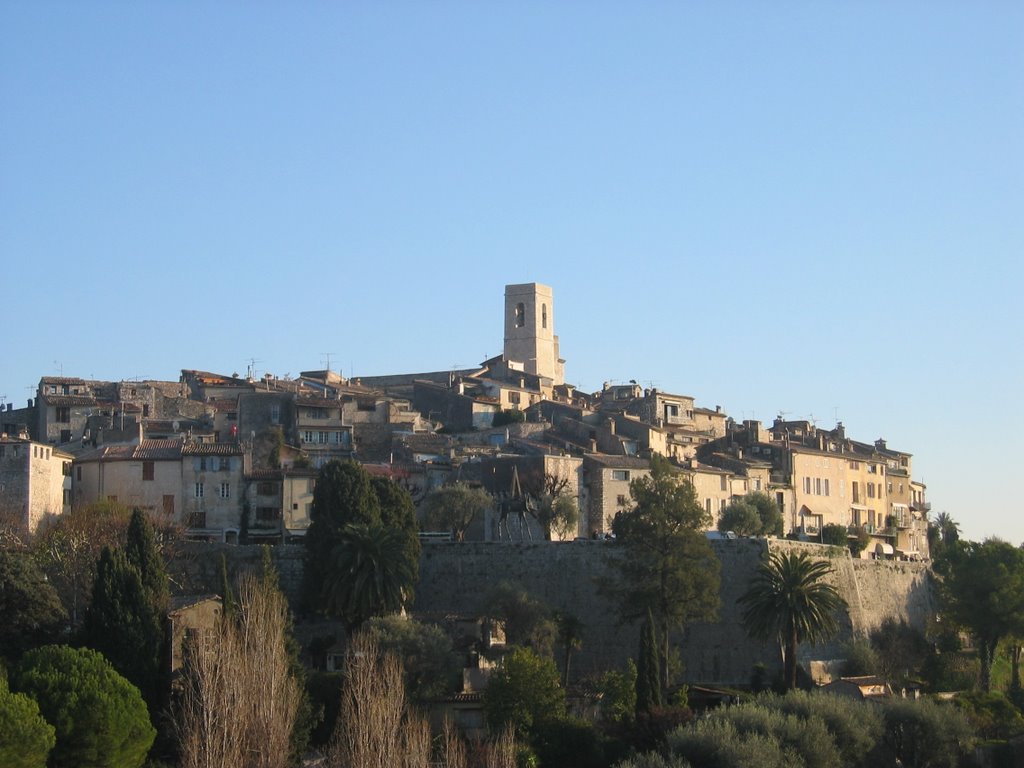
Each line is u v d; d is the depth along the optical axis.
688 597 195.12
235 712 141.38
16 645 168.00
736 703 178.25
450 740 151.75
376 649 172.62
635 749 167.38
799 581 191.25
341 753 147.38
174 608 169.50
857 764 174.38
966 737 180.00
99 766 142.50
